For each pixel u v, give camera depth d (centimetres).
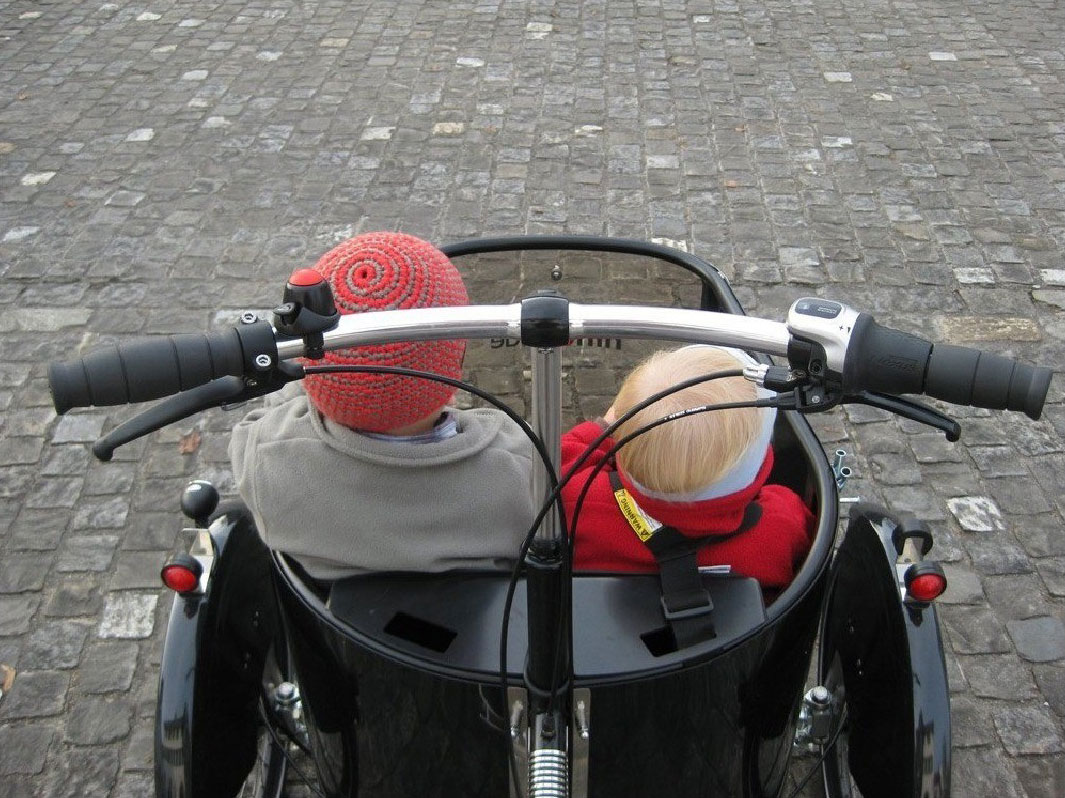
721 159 570
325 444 157
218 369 119
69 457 374
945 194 538
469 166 562
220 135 594
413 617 160
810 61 691
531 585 141
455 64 683
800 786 230
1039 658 298
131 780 268
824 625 241
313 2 791
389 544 160
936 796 188
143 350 116
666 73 673
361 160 568
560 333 124
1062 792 264
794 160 569
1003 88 653
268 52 702
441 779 174
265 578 226
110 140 589
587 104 631
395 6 781
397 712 165
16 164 564
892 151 578
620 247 269
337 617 160
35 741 277
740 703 168
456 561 163
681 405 150
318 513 160
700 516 154
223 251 491
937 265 480
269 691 230
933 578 195
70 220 513
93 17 762
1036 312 450
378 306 140
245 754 212
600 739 160
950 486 359
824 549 174
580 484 172
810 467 206
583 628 157
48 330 438
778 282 469
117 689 292
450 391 150
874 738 205
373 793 187
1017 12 772
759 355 244
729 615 158
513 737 154
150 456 374
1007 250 491
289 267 480
